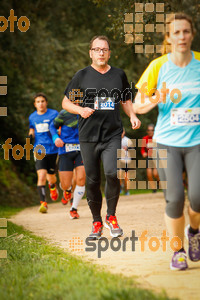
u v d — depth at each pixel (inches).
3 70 1127.0
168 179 241.3
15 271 235.3
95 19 1262.3
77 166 510.6
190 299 187.9
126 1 543.8
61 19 1284.4
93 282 202.5
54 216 577.6
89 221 482.6
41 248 304.8
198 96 239.1
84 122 328.2
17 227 439.8
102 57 320.2
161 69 243.6
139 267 251.8
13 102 1138.0
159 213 541.0
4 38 1160.8
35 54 1209.4
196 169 238.2
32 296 193.8
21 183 1067.3
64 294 189.2
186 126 240.2
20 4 1197.1
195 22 677.3
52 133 510.9
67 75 1247.5
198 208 239.3
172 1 540.1
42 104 595.2
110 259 276.7
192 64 240.4
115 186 337.4
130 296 179.6
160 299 177.0
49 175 624.7
